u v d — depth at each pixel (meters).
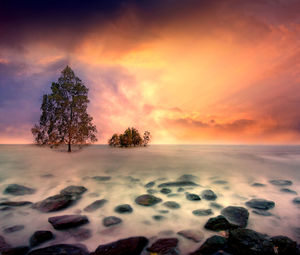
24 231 3.47
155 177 8.41
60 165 11.62
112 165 11.72
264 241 2.91
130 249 2.79
